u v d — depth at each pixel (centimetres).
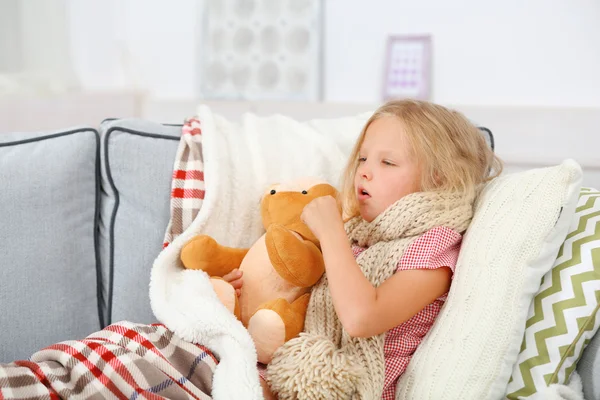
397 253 104
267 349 102
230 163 127
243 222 125
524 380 99
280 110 253
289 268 106
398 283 100
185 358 100
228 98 268
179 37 274
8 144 120
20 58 239
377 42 246
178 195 123
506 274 99
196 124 133
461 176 111
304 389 93
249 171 127
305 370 93
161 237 124
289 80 258
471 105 228
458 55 235
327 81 255
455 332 99
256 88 263
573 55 220
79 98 243
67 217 120
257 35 261
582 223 105
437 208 107
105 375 92
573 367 100
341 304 97
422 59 237
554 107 218
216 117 136
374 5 244
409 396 101
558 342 98
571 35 220
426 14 238
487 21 230
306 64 255
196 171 124
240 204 125
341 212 121
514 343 99
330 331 105
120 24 276
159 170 125
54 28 249
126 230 123
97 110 251
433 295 103
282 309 103
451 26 235
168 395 93
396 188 110
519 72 228
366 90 250
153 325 104
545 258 101
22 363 94
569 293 99
